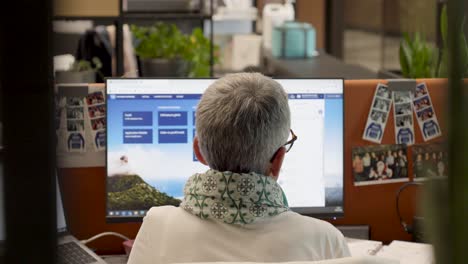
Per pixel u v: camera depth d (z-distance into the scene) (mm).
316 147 1896
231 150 1312
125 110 1841
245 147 1309
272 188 1309
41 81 355
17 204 360
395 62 6363
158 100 1843
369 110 2010
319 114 1888
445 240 290
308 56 4996
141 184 1860
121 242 1971
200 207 1301
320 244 1295
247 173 1317
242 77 1369
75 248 1710
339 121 1894
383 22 6641
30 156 359
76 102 1904
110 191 1859
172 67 3488
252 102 1320
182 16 3789
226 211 1281
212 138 1322
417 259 1781
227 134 1308
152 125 1850
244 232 1274
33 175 362
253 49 5184
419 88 2023
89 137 1921
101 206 1949
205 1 4027
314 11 7500
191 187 1332
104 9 3521
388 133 2025
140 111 1843
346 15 7430
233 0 5770
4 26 348
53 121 372
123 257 1906
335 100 1888
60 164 591
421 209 298
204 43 3631
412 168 2043
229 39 5535
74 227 1842
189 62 3537
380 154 2029
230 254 1262
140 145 1853
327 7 7512
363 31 7137
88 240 1894
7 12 347
